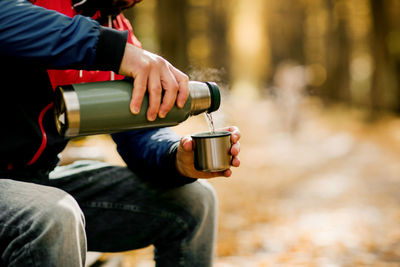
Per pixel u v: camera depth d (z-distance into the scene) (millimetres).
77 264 1075
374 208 5492
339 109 24172
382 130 15523
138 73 1193
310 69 33125
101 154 2639
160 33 15875
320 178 7863
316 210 5520
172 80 1246
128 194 1530
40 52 1112
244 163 9695
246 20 39531
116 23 1646
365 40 26203
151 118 1245
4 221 1049
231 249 3986
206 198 1590
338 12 25141
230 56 30125
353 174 8164
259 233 4539
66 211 1067
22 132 1328
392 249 3854
